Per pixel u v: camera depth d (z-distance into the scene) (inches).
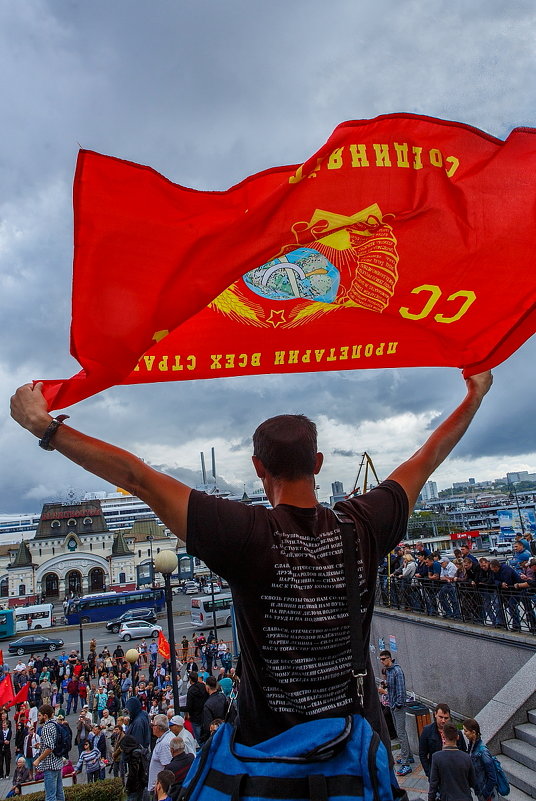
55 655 1840.6
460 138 98.3
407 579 633.0
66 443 65.2
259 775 50.6
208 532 56.7
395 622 636.7
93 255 78.6
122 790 491.5
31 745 642.2
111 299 78.5
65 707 1149.7
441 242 97.3
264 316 100.7
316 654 56.1
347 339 103.1
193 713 467.8
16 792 575.5
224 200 86.9
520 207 97.9
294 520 60.0
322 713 54.5
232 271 82.4
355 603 58.2
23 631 2325.3
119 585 3567.9
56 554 3570.4
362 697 56.1
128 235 79.8
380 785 49.7
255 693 55.9
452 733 277.4
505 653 460.1
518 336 95.4
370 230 95.3
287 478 63.1
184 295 80.6
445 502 5816.9
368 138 93.6
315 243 98.0
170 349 100.3
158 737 357.4
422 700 576.4
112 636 2082.9
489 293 98.0
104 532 3659.0
